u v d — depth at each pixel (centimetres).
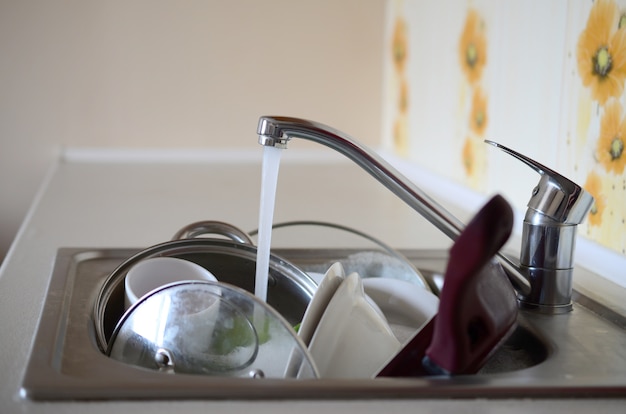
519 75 127
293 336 63
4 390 60
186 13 215
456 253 57
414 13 191
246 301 65
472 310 61
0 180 217
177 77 218
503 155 135
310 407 58
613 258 98
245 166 211
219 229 96
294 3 218
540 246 85
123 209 145
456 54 159
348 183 183
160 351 68
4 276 97
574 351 73
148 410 57
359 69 223
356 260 103
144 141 220
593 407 60
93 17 212
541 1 119
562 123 112
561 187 82
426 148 182
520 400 60
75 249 105
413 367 66
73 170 196
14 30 211
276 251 104
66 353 68
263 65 220
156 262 85
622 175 96
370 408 58
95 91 216
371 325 72
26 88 214
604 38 100
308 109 224
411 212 147
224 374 66
